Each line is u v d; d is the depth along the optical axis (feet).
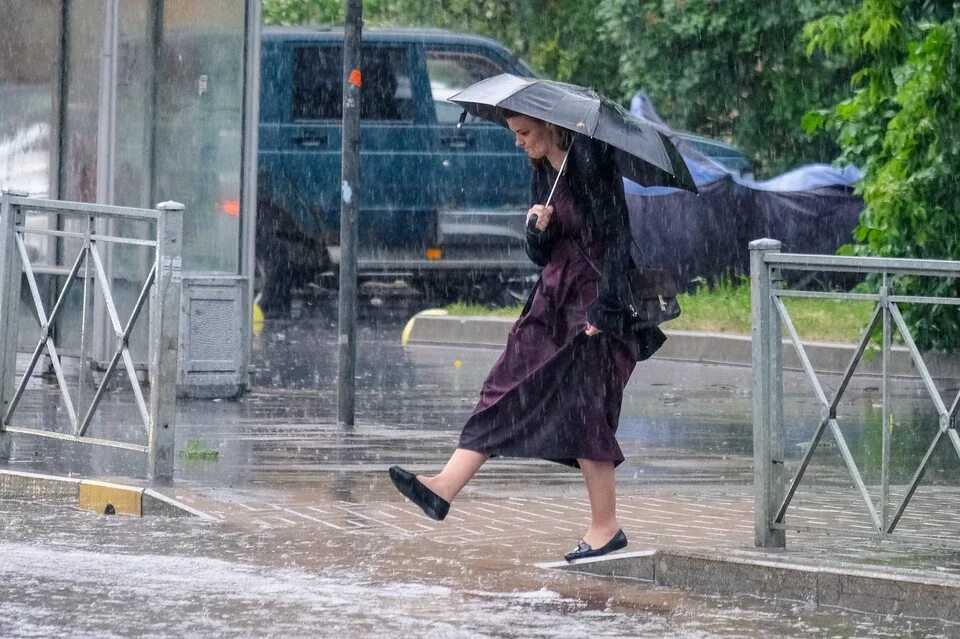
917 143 138.62
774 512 61.46
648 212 174.09
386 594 56.24
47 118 125.70
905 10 140.77
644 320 59.62
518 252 191.62
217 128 120.37
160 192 120.26
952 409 56.95
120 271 118.11
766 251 60.90
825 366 136.87
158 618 51.90
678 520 71.26
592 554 61.57
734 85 232.32
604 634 51.16
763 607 55.42
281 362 143.84
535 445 60.39
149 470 77.87
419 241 190.70
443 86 191.42
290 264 190.80
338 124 189.57
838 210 176.45
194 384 115.14
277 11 276.21
